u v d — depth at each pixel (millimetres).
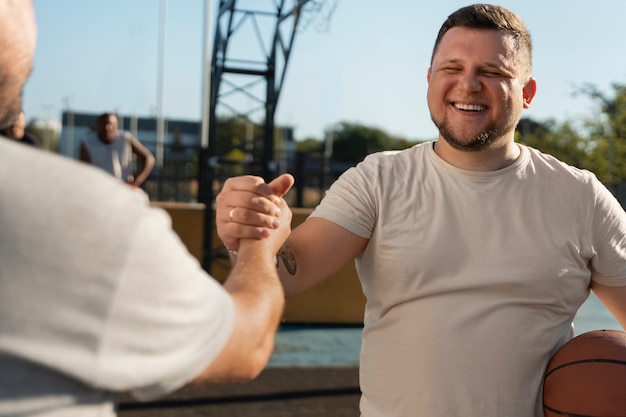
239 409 4820
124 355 895
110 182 935
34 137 3270
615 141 25703
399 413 1912
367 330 2041
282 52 9820
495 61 1922
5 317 832
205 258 8203
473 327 1882
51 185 872
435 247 1932
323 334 7574
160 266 923
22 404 845
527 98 2088
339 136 61938
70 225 863
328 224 2014
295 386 5449
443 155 2027
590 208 1996
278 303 1236
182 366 969
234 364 1086
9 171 863
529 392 1882
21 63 969
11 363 836
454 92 1952
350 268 8242
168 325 934
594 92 26203
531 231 1938
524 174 1987
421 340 1898
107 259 875
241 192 1517
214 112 10195
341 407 4949
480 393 1854
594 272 2088
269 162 10164
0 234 838
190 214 8594
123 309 883
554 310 1944
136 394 990
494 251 1923
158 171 12961
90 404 901
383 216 1990
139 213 924
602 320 8281
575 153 28547
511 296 1907
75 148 42156
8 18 939
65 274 854
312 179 15578
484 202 1948
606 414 1779
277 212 1528
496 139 1943
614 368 1806
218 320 1034
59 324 851
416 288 1936
